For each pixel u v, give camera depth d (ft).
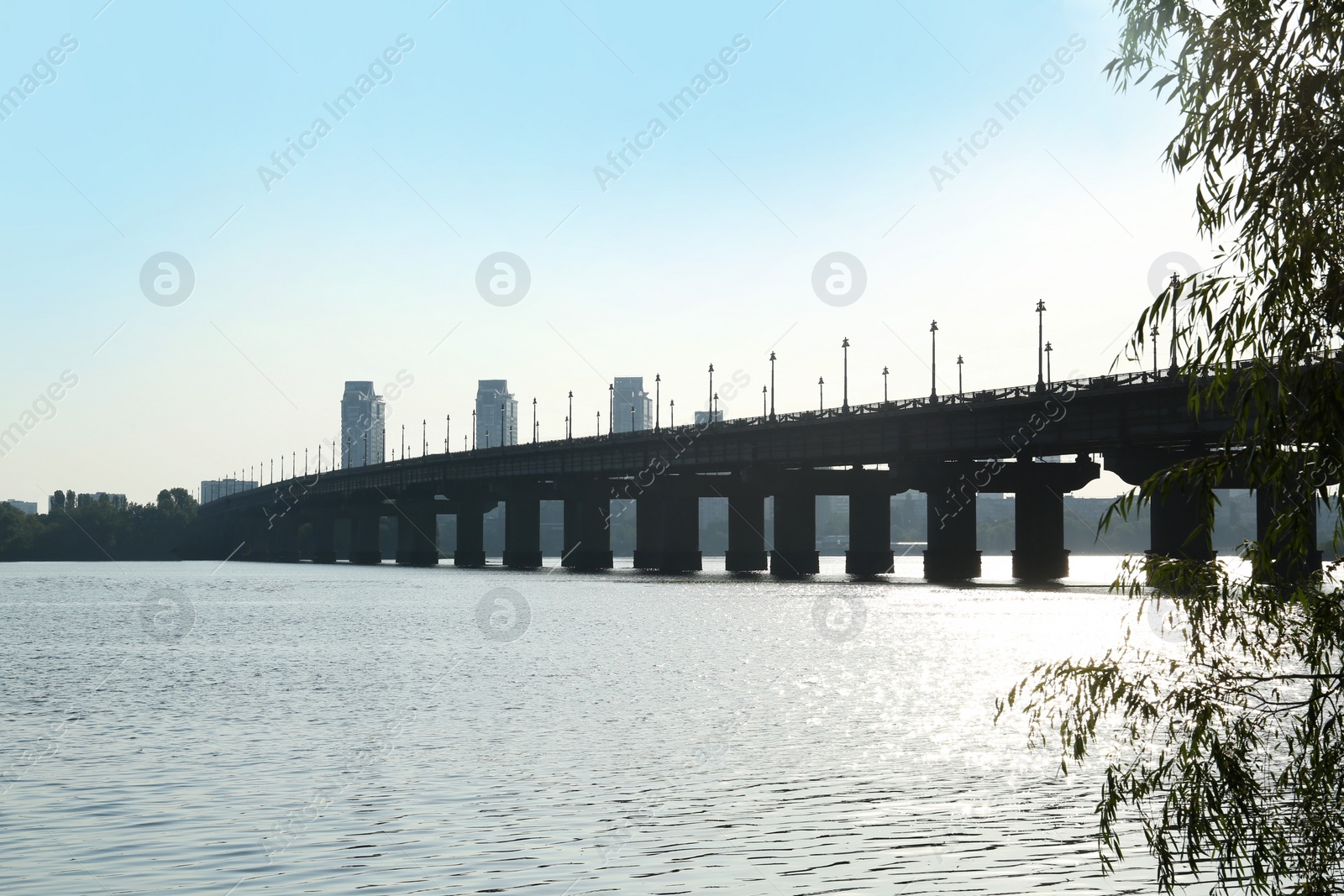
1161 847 49.14
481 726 133.69
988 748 118.83
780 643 243.81
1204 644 49.70
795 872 74.95
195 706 151.43
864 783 101.71
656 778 103.50
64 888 70.64
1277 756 65.21
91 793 97.25
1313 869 46.34
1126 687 49.42
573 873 74.13
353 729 131.64
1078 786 100.78
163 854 78.38
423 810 91.35
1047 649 225.35
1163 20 48.14
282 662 211.82
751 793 98.12
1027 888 71.92
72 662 213.66
